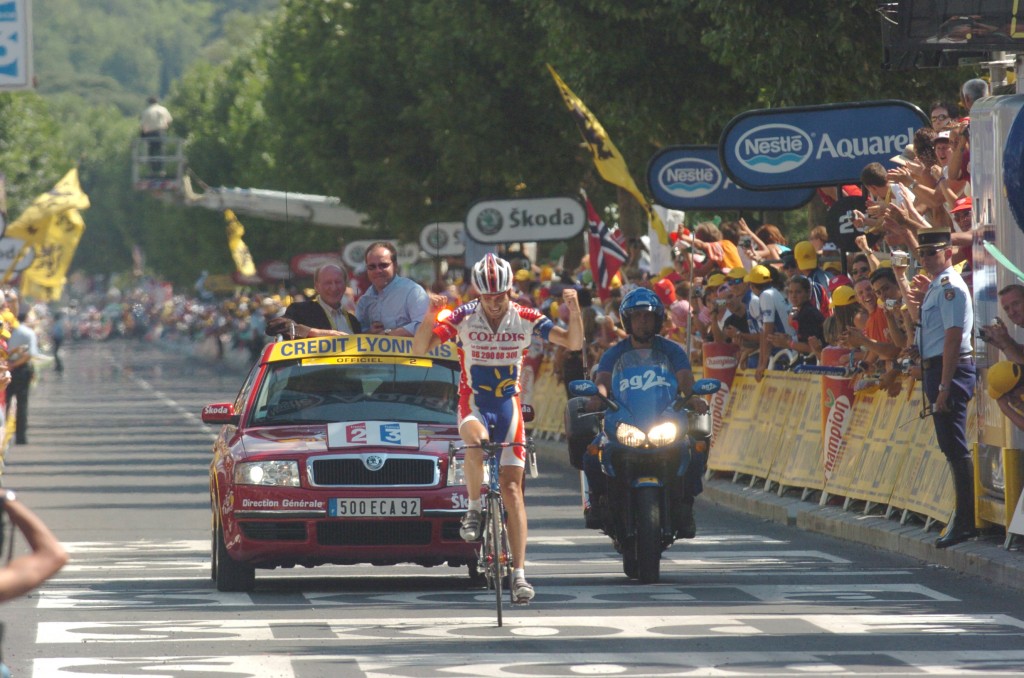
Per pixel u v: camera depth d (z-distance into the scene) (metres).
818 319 55.03
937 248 40.25
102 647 28.66
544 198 88.31
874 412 48.53
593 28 85.50
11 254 110.12
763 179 57.66
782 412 56.50
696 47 82.88
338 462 36.16
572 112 76.69
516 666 26.34
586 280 86.31
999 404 36.81
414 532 36.03
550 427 88.00
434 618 32.03
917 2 43.22
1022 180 37.81
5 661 27.16
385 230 169.25
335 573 41.47
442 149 131.00
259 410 38.62
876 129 56.91
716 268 65.31
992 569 37.09
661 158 67.62
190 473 74.81
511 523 31.78
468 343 31.81
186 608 33.91
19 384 94.69
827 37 68.44
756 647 28.06
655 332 38.31
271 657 27.47
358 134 145.75
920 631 29.75
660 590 35.84
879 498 46.91
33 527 13.95
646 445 36.84
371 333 44.41
